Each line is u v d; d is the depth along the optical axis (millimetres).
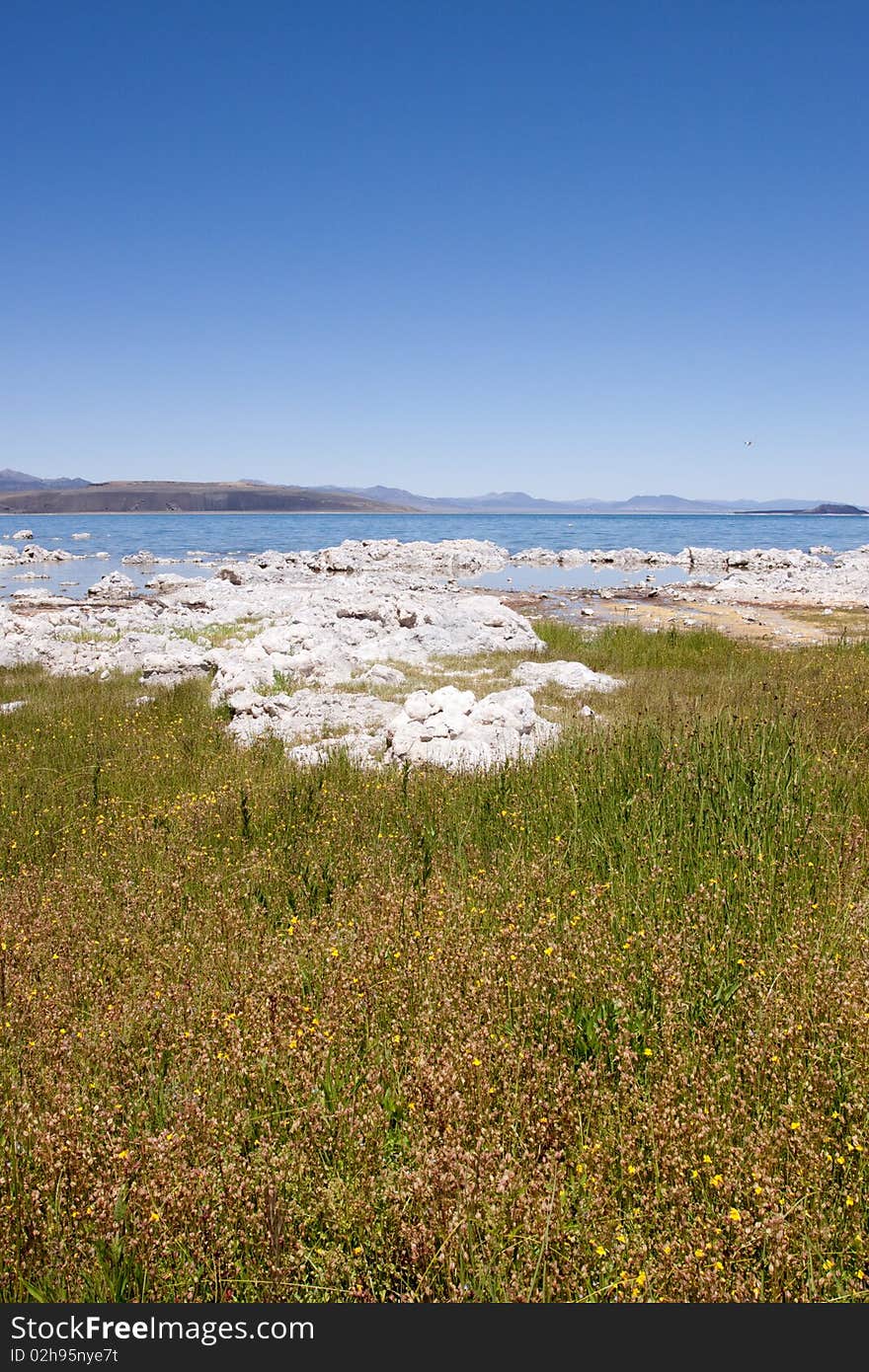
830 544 109688
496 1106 4160
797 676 17812
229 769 11117
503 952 5418
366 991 5109
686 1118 3803
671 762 9195
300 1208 3480
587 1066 4215
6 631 26125
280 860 7789
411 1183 3508
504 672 19062
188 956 5922
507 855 7547
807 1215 3330
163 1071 4586
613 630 26484
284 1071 4270
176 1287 3238
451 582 49438
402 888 6719
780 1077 4191
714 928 5711
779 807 7766
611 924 5871
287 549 89125
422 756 11281
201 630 26250
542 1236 3270
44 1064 4570
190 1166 3730
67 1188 3598
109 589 43219
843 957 5297
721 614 34469
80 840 8680
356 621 24188
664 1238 3336
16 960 5820
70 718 14586
